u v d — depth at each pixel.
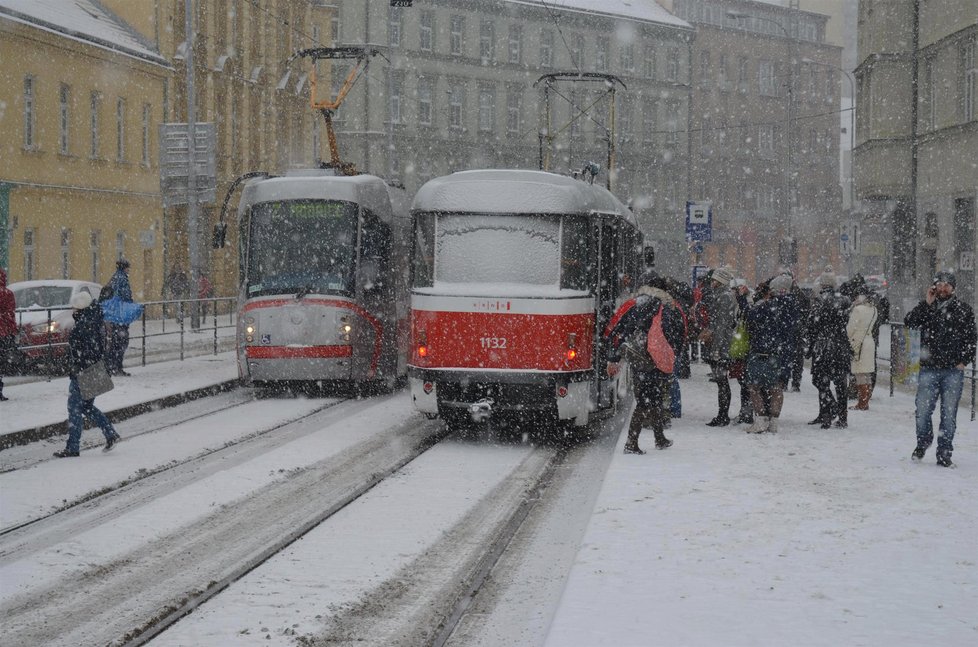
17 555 9.55
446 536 10.31
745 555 8.88
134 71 45.38
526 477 13.46
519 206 16.17
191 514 11.10
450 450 15.52
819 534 9.59
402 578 8.89
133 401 19.02
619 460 13.52
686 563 8.62
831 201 102.38
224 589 8.56
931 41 38.94
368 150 76.00
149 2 47.91
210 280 53.19
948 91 37.62
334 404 20.72
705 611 7.39
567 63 84.88
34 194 38.59
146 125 46.81
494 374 15.92
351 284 21.30
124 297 23.70
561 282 16.09
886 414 18.45
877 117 40.84
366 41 75.88
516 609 8.19
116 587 8.57
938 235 38.50
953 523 10.05
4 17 36.34
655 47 90.12
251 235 21.50
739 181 95.75
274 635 7.45
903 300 40.50
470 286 16.12
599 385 16.73
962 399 21.06
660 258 90.38
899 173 40.53
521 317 15.94
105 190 43.19
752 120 96.81
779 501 10.98
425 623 7.77
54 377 23.88
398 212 23.16
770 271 97.81
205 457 14.65
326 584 8.68
